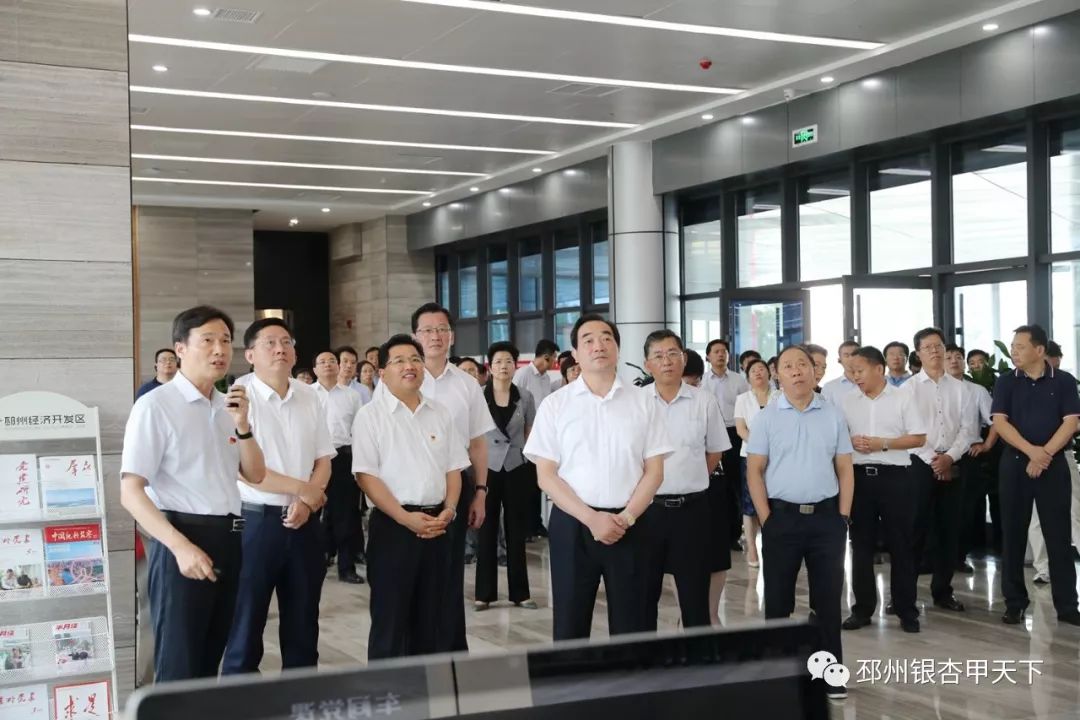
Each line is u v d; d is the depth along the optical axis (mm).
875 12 8805
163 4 8422
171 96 11336
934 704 4945
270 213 19359
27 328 4344
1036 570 7918
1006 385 6535
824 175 11930
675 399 5113
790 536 5039
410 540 4570
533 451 4367
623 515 4191
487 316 18594
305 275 21828
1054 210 9453
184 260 18766
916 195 10812
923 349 7105
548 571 8711
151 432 3688
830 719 962
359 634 6621
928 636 6219
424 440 4664
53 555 4199
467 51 9812
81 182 4434
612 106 11938
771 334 12281
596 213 15023
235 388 3969
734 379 9500
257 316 21172
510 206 16562
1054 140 9477
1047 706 4879
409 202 18281
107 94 4480
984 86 9344
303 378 11672
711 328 13430
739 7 8641
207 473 3795
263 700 843
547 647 902
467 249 19266
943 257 10406
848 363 7805
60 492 4242
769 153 11703
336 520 8422
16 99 4340
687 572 4969
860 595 6449
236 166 15242
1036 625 6441
